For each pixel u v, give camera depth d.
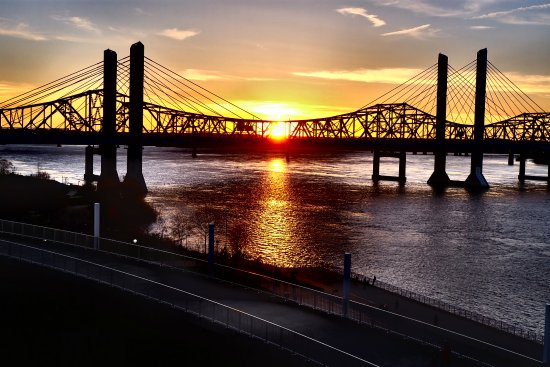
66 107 166.38
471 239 105.38
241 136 197.00
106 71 167.38
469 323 54.22
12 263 55.38
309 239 100.12
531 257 92.31
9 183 129.25
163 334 47.59
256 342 41.38
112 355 49.59
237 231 104.88
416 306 59.78
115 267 56.41
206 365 44.28
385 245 97.25
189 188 171.00
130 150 163.38
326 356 38.78
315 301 48.69
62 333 52.56
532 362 40.59
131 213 115.06
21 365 50.62
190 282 53.84
